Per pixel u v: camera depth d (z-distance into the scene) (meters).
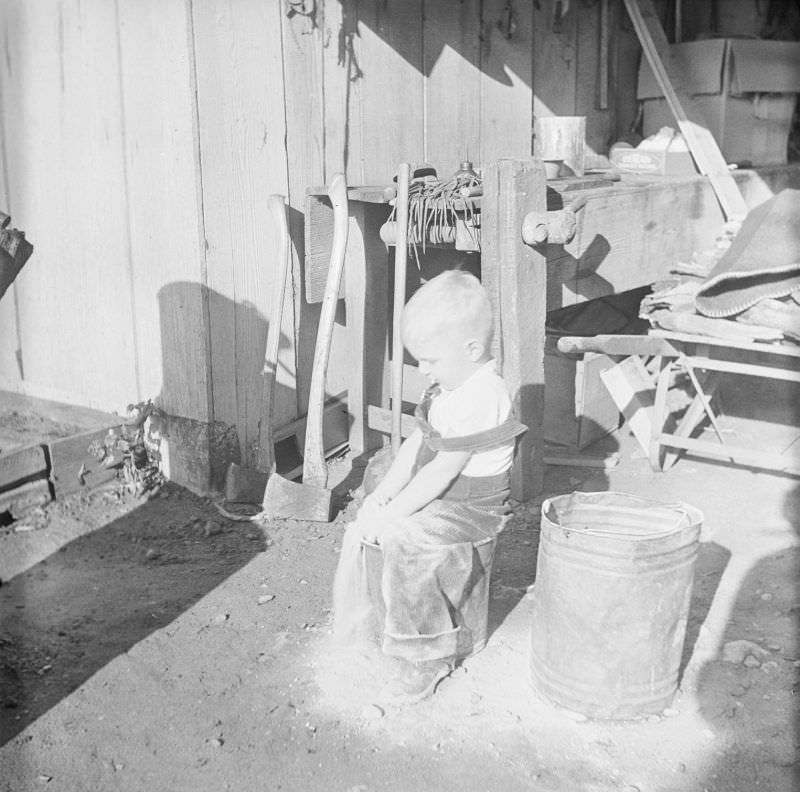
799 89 6.56
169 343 4.43
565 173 4.99
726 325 4.45
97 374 4.74
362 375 4.91
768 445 4.95
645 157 5.80
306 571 3.76
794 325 4.34
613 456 4.90
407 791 2.52
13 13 4.43
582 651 2.76
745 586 3.59
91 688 2.97
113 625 3.35
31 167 4.64
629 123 6.80
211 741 2.72
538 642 2.89
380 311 4.93
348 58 4.75
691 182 5.29
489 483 2.93
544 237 3.98
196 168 4.15
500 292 4.15
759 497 4.41
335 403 4.98
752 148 6.47
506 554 3.89
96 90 4.34
